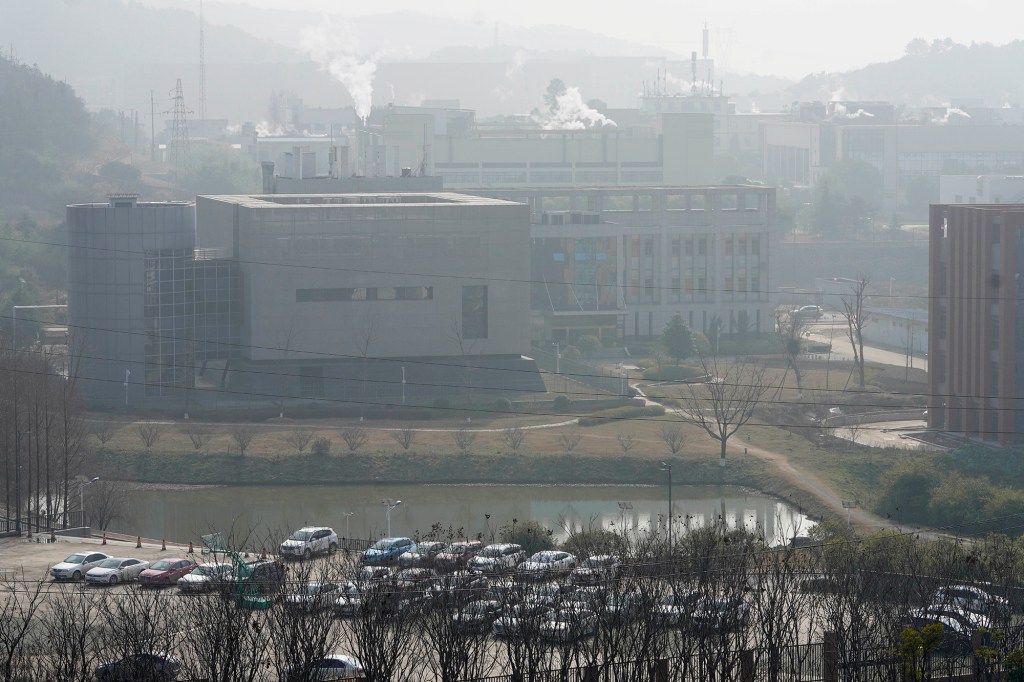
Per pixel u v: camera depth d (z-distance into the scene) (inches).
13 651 4281.5
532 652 4315.9
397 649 4138.8
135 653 4067.4
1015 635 4534.9
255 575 4771.2
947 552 5324.8
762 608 4680.1
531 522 6752.0
